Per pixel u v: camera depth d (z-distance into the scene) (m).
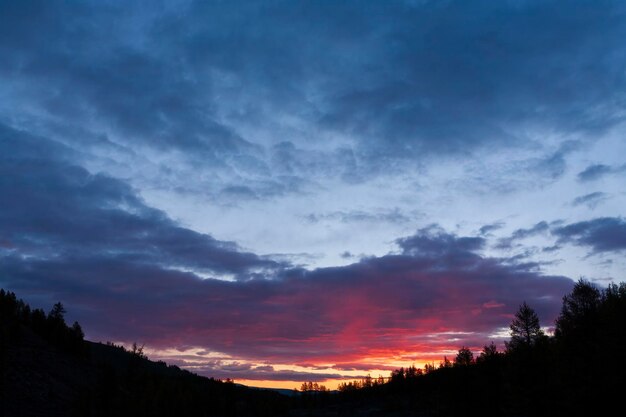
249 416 171.62
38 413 91.19
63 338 140.00
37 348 124.81
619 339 38.31
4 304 134.75
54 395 102.62
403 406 120.56
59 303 150.00
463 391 69.00
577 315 44.72
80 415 86.31
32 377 106.38
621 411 37.88
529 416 50.50
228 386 171.12
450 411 77.69
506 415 59.66
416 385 147.50
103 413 86.81
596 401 39.19
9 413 87.31
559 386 45.69
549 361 48.38
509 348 55.75
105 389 89.19
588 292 45.03
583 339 42.59
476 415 65.88
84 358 142.12
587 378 39.94
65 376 117.12
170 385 114.56
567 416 44.25
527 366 51.19
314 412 171.88
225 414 149.38
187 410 109.06
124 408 88.50
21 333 126.00
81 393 91.25
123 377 102.12
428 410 99.94
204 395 143.00
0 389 93.69
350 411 150.25
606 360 38.78
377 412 126.69
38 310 145.88
